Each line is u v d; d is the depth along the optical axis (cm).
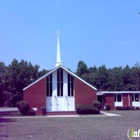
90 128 2397
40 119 3512
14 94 8338
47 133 2091
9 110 5994
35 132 2159
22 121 3222
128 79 8288
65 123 2906
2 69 9981
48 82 4709
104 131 2167
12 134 2047
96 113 4391
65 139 1770
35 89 4612
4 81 8356
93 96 4719
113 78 8306
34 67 8806
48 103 4666
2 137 1889
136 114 4175
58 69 4741
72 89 4744
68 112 4453
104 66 9125
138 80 8238
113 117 3638
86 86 4738
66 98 4709
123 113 4447
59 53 5475
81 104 4644
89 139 1755
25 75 8456
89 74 9388
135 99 6053
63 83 4734
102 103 5900
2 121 3234
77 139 1762
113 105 5803
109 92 5831
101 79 8475
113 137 1825
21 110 4397
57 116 4072
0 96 8431
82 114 4369
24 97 4575
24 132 2164
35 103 4581
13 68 8400
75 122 3008
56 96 4697
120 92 5903
